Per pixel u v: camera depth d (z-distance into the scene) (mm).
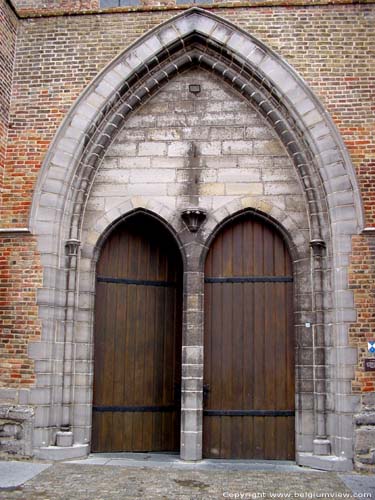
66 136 10297
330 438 9367
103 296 10430
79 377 9914
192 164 10508
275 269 10305
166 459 9734
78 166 10289
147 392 10359
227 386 10062
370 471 8930
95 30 10656
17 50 10703
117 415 10211
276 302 10219
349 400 9203
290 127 10305
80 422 9789
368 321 9367
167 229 10391
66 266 10055
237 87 10602
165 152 10586
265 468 9211
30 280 9852
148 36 10523
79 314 10086
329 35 10305
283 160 10406
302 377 9703
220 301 10305
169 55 10625
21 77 10586
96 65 10531
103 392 10203
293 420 9883
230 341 10188
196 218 10164
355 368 9273
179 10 10578
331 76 10148
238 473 8836
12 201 10148
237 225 10500
